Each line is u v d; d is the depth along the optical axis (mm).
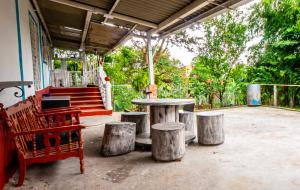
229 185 2719
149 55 8773
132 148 4105
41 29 9359
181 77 12484
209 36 11547
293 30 9523
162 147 3518
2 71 3848
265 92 10617
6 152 3014
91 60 19172
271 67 10766
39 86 7906
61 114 3719
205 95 10930
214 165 3352
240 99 11055
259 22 11430
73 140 3395
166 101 4289
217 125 4324
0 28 3867
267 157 3623
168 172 3150
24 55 5430
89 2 6312
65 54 22906
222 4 5203
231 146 4262
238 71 11312
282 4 9938
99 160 3705
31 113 3996
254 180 2830
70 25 10266
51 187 2783
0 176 2688
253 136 4957
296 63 10023
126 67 15367
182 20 7008
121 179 2967
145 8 6281
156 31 7973
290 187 2635
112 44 13492
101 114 8625
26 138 3352
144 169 3281
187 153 3932
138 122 4922
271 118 7109
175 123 3941
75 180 2965
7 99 3963
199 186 2713
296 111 8367
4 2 4129
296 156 3635
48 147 2949
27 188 2775
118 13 6812
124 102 12281
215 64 11461
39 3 7531
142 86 13062
